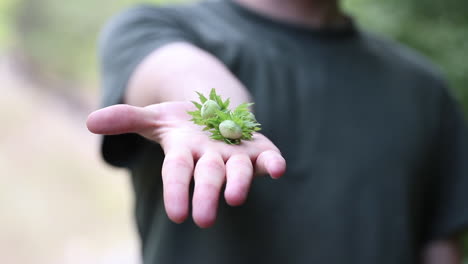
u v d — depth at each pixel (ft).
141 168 2.51
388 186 2.60
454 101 3.04
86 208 11.85
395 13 5.46
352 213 2.52
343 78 2.70
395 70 2.85
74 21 23.00
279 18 2.76
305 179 2.52
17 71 22.36
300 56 2.69
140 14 2.59
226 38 2.68
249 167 1.80
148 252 2.50
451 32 5.29
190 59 2.30
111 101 2.38
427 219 2.90
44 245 10.02
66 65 23.02
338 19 2.91
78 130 17.25
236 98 2.18
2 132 15.48
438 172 2.90
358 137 2.62
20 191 11.82
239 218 2.43
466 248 4.74
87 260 9.63
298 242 2.44
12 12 23.99
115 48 2.51
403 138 2.69
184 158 1.80
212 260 2.40
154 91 2.28
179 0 14.17
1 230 10.05
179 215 1.68
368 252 2.49
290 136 2.57
